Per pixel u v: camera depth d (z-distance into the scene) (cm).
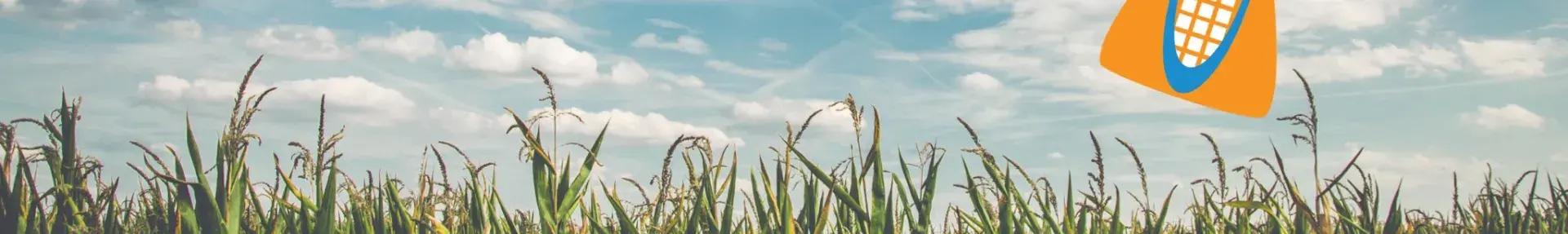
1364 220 396
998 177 404
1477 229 431
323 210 357
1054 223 399
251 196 366
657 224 397
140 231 390
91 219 356
